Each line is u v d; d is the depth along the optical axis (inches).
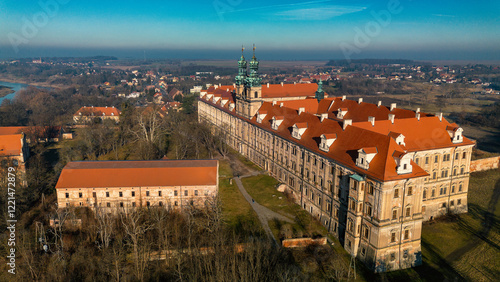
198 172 4249.5
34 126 7834.6
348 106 5629.9
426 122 4210.1
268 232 3838.6
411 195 3213.6
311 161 4200.3
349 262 3346.5
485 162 5812.0
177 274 2999.5
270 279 2807.6
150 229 3713.1
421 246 3624.5
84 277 3046.3
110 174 4160.9
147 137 6397.6
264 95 7185.0
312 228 3929.6
